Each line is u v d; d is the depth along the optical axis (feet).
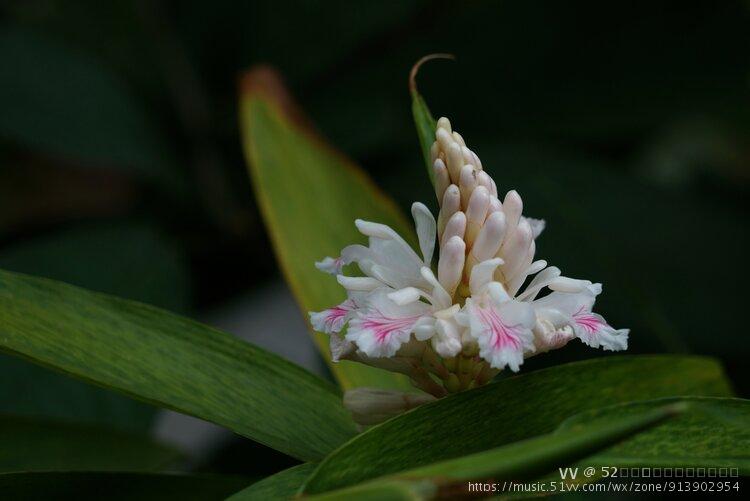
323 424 2.57
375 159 4.13
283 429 2.53
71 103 3.91
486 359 2.39
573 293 2.50
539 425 2.50
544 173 3.83
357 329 2.43
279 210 2.94
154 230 3.76
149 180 4.11
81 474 2.53
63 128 3.79
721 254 3.77
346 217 2.96
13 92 3.81
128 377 2.49
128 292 3.45
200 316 4.02
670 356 2.54
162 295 3.50
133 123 4.06
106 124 3.92
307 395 2.60
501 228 2.47
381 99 4.14
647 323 3.27
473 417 2.43
